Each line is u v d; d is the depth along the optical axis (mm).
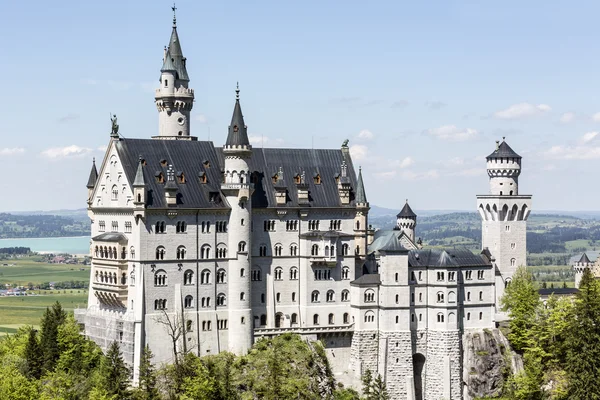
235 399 190125
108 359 193250
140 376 188250
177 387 189375
